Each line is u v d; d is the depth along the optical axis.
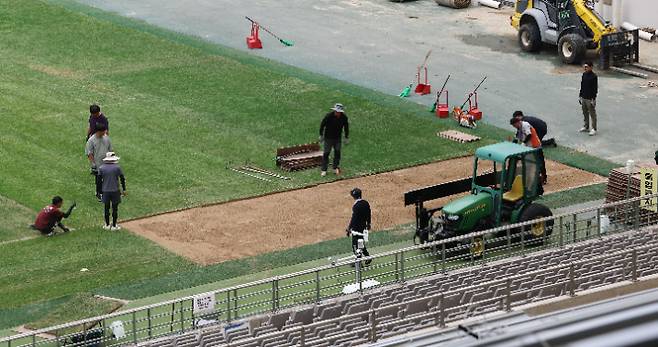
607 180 87.62
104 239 77.56
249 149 97.88
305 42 134.38
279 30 139.38
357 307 57.59
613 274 57.09
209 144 99.12
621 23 137.12
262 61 126.25
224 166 93.44
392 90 115.94
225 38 135.88
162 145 98.62
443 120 105.69
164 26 140.38
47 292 68.88
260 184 89.12
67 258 74.31
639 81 118.31
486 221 73.44
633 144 98.88
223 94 114.38
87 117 106.44
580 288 55.19
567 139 100.25
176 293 68.44
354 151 96.94
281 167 92.94
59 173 91.25
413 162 94.38
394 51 130.88
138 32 136.75
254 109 109.56
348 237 77.94
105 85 117.12
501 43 133.62
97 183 85.00
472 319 49.44
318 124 105.19
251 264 73.06
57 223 78.69
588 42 123.06
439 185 74.94
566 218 78.81
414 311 55.56
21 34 134.88
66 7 146.12
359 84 117.94
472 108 105.81
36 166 92.88
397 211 82.88
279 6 151.12
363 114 107.56
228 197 86.12
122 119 105.94
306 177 90.69
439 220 73.44
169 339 55.53
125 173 91.19
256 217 82.00
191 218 81.75
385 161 94.62
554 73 121.50
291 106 110.56
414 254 73.88
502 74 121.38
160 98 112.94
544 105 110.44
